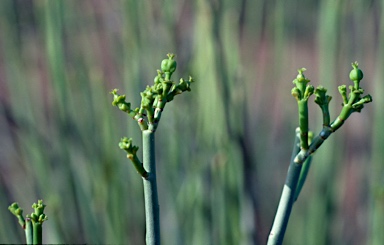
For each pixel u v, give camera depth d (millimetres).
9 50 1246
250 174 1016
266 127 1384
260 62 1326
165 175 1150
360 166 1576
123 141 634
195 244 1063
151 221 647
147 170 644
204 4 952
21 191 1291
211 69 982
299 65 1802
